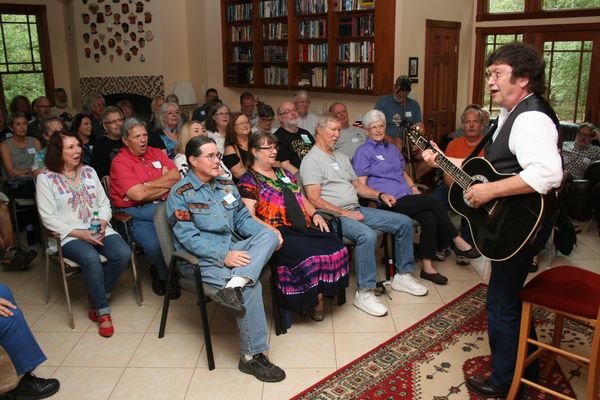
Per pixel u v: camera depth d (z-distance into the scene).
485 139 2.19
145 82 7.83
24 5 7.60
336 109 4.64
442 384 2.42
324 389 2.39
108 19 7.73
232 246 2.72
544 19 6.20
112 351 2.75
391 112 5.23
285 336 2.88
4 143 4.50
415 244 4.09
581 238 4.48
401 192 3.70
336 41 6.10
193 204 2.68
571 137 5.84
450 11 6.32
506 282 2.12
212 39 7.54
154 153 3.59
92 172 3.20
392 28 5.63
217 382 2.47
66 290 2.97
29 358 2.31
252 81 7.20
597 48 5.91
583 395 2.30
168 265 2.78
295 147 4.16
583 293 2.04
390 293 3.40
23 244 4.38
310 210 3.19
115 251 3.01
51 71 7.98
